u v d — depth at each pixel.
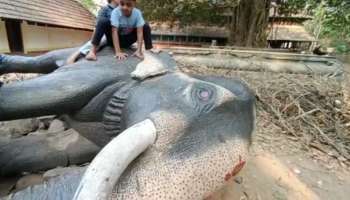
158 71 1.97
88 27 11.78
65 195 1.31
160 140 1.40
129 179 1.26
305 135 3.11
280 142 2.98
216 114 1.58
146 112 1.62
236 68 5.02
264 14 9.20
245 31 9.38
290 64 4.95
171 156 1.37
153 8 11.19
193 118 1.51
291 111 3.57
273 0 9.64
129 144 1.24
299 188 2.26
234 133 1.56
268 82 4.23
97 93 1.96
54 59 2.55
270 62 5.09
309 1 7.00
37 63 2.56
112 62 2.17
